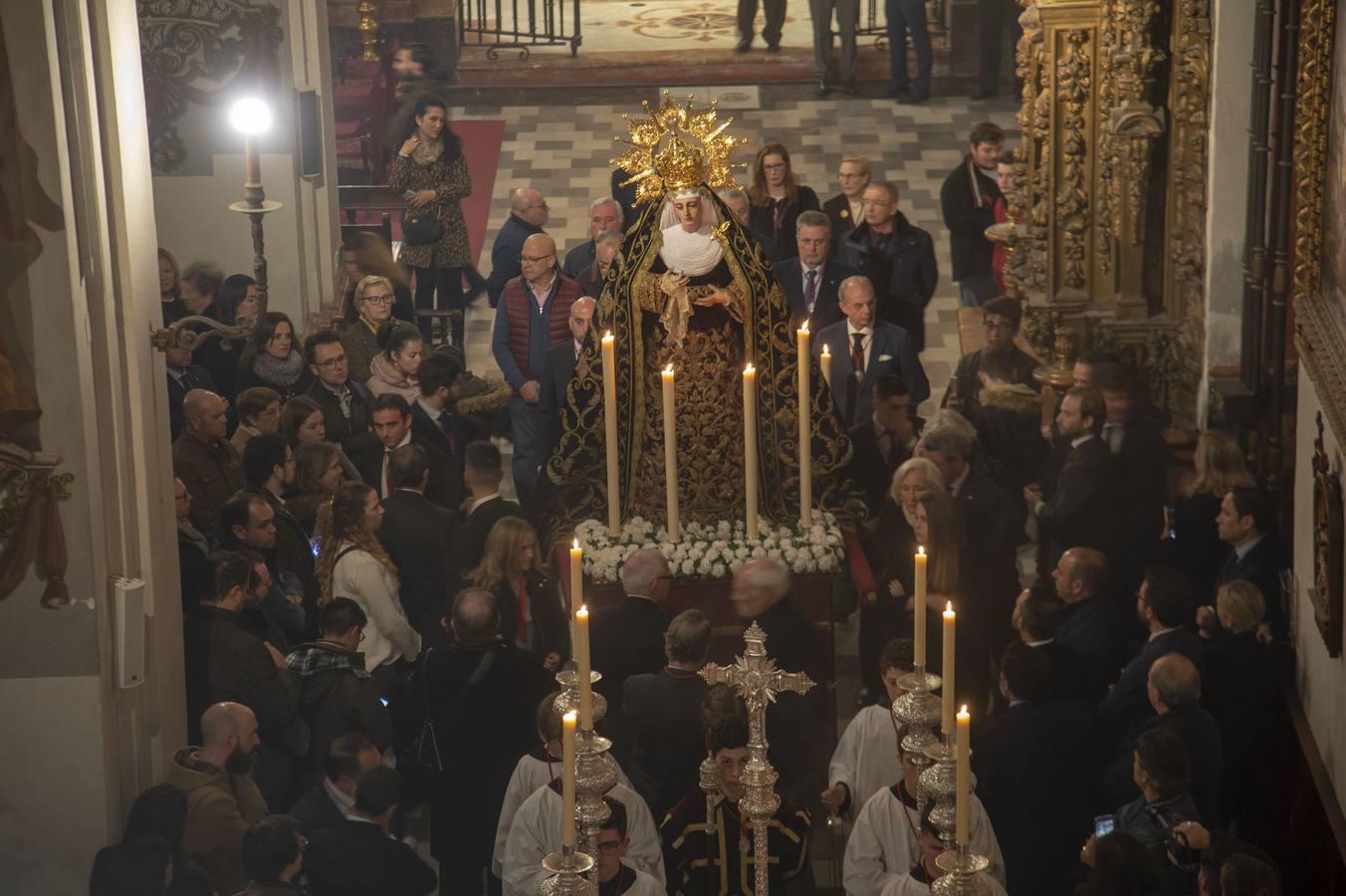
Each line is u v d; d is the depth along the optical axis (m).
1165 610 9.67
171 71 14.98
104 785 8.78
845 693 11.78
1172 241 14.23
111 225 8.70
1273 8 12.50
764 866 5.96
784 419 11.12
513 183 21.52
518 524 10.62
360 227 17.45
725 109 23.47
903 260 14.52
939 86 23.94
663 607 10.68
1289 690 10.46
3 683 8.62
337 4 23.88
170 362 12.18
